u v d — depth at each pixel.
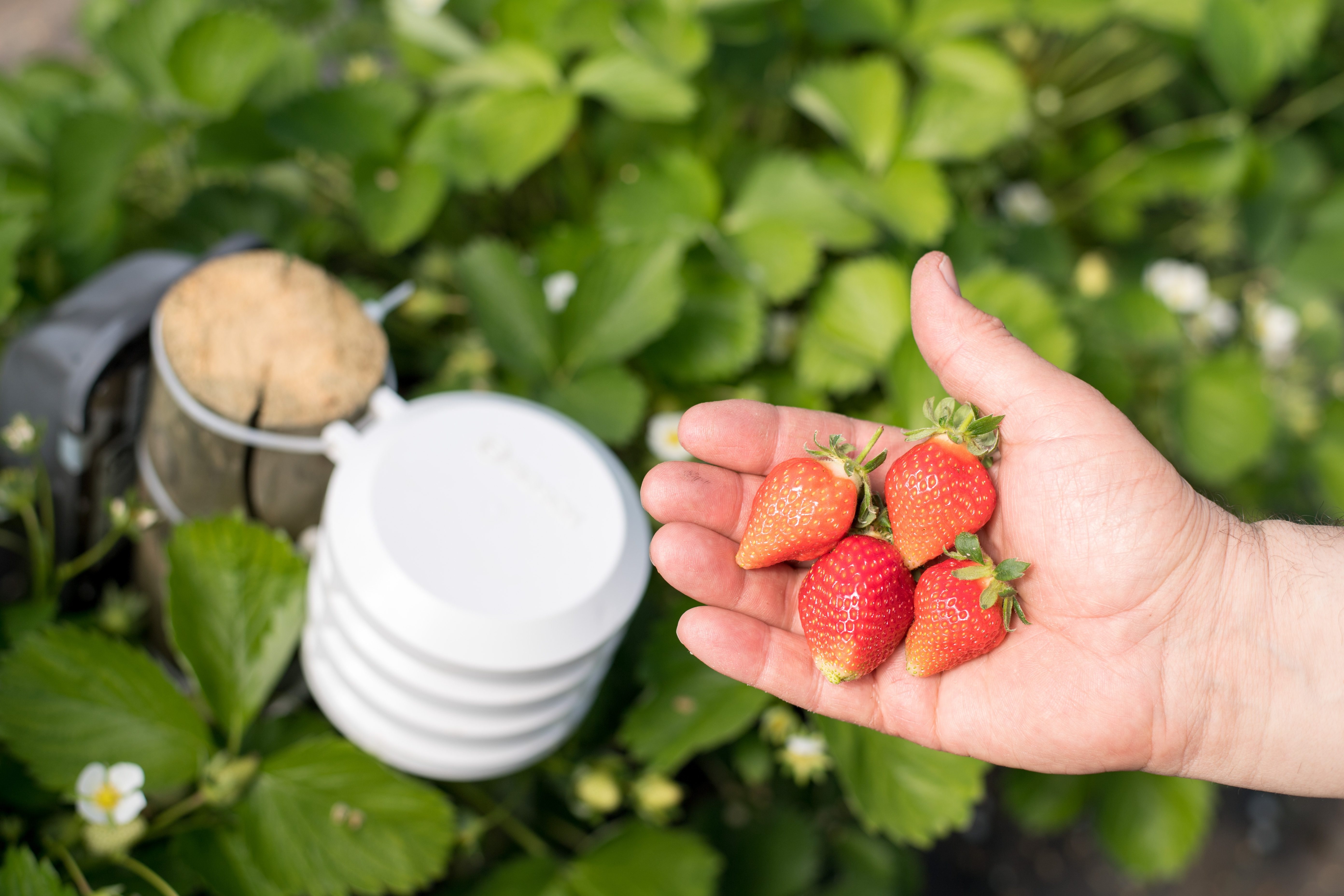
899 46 0.62
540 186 0.66
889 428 0.45
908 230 0.55
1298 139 0.81
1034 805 0.58
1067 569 0.43
